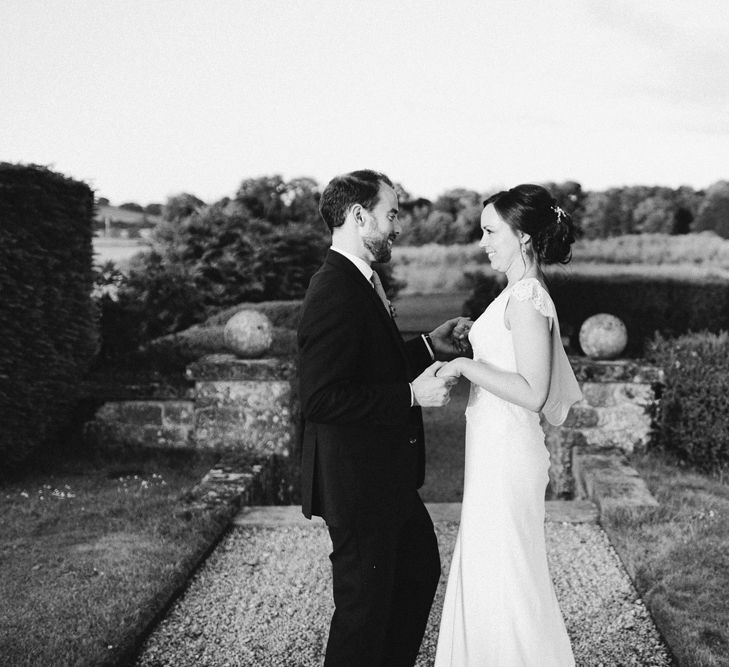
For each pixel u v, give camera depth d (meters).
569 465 5.67
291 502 5.89
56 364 5.55
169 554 3.67
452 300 11.70
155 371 6.71
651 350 5.92
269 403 5.87
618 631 2.99
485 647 2.32
